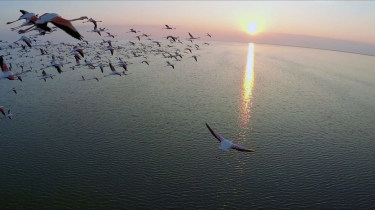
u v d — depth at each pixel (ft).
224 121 326.24
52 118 325.83
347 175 228.63
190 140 277.03
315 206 195.00
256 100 410.11
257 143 275.18
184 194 202.90
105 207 190.08
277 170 231.71
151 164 236.22
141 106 369.30
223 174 224.94
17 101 383.86
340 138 291.38
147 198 198.39
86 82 490.49
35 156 246.88
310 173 229.04
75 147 261.85
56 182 213.05
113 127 303.27
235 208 191.93
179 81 513.86
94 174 222.89
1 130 294.87
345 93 462.60
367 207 195.42
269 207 193.36
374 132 308.40
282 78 570.46
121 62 299.17
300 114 355.56
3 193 200.54
